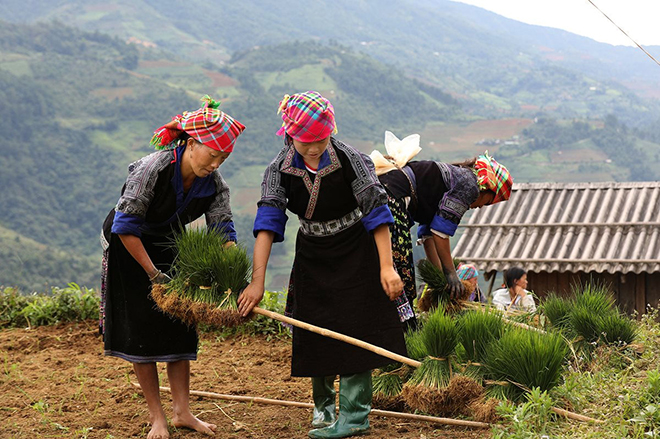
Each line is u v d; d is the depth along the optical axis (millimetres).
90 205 196625
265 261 3971
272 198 3961
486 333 4293
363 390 3982
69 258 99938
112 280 4188
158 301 3977
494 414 3908
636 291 14438
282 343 6805
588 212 15883
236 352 6523
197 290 3971
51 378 5773
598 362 4688
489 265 14922
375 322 3969
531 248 15211
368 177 3861
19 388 5465
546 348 4020
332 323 3963
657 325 5848
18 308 8203
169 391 5188
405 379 4578
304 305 4043
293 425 4344
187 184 4078
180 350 4211
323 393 4266
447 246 4898
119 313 4180
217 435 4230
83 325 7859
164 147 4074
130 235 3957
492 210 16703
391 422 4273
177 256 4066
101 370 6016
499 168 4965
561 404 4004
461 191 4781
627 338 4949
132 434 4336
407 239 4711
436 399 4027
